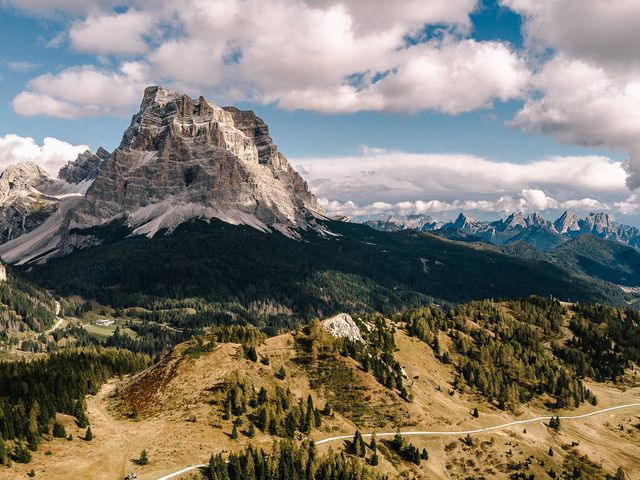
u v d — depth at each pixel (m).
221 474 127.19
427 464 163.88
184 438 146.50
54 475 123.69
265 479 132.38
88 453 137.00
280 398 172.62
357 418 180.75
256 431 155.38
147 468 130.88
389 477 149.25
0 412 144.75
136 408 170.50
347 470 139.75
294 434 157.50
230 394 167.88
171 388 177.25
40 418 149.38
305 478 135.25
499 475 165.88
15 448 132.12
